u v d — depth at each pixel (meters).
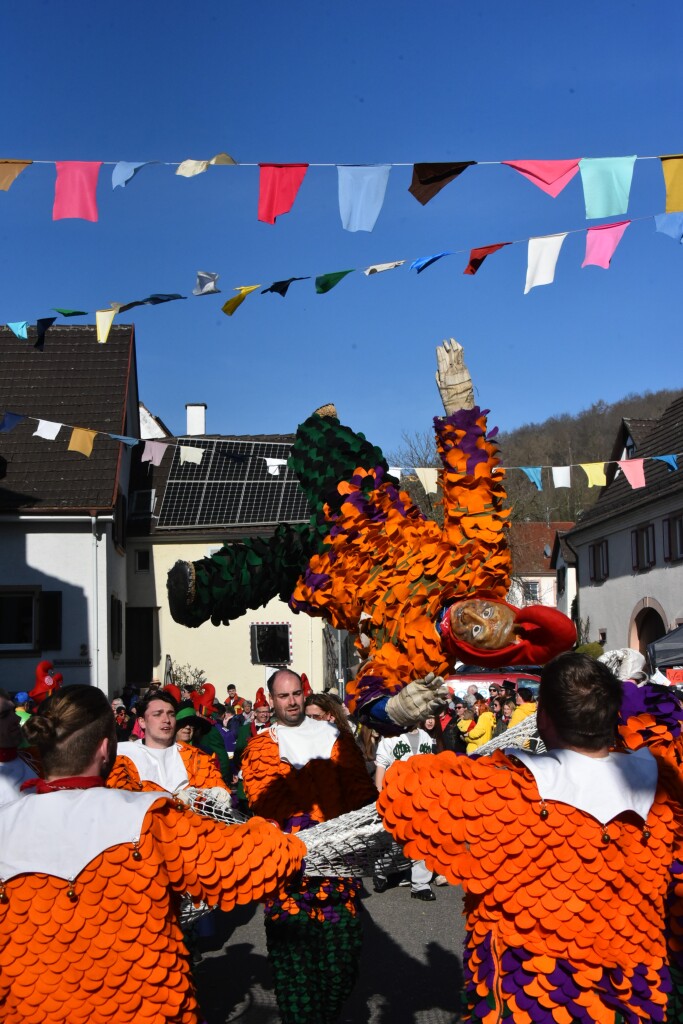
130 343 26.98
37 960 2.60
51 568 23.05
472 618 3.22
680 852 3.03
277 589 4.28
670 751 3.10
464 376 3.78
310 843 3.54
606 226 4.17
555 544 40.31
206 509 27.06
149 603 27.06
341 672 9.23
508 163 3.93
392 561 3.67
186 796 4.40
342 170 3.99
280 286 4.42
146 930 2.63
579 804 2.62
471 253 4.27
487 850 2.65
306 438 4.36
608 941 2.59
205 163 4.04
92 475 23.83
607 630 31.23
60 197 4.05
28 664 22.80
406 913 7.61
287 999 4.23
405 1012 5.32
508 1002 2.58
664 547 27.03
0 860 2.64
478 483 3.64
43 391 25.83
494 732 12.27
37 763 4.21
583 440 43.88
